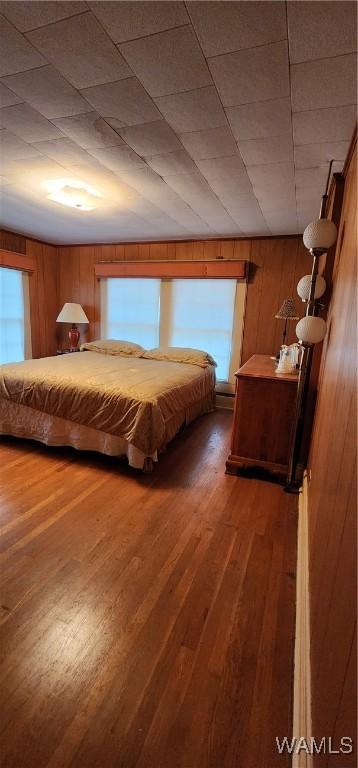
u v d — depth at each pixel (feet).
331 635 2.66
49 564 5.19
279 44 3.76
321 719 2.59
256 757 3.06
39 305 15.92
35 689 3.48
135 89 4.67
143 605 4.56
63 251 16.47
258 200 8.87
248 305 13.52
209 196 8.76
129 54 4.02
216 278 13.52
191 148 6.31
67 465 8.52
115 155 6.76
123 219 11.39
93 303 16.31
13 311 14.71
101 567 5.18
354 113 4.98
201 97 4.80
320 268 9.07
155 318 15.17
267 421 8.07
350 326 3.61
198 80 4.43
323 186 7.67
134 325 15.65
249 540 5.98
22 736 3.10
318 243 6.55
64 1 3.35
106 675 3.66
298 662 3.73
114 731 3.18
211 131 5.69
